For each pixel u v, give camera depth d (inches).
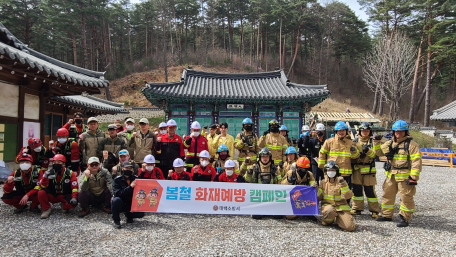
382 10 1446.9
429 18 1396.4
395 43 1392.7
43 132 424.8
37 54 465.7
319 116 1058.1
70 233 200.7
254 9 1868.8
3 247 173.5
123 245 180.4
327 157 268.5
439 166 720.3
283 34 2047.2
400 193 234.4
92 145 286.8
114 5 1859.0
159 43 2354.8
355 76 2123.5
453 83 1920.5
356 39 1934.1
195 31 2393.0
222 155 299.9
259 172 259.6
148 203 229.3
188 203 235.1
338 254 172.9
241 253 170.9
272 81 711.7
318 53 2229.3
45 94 425.7
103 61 1990.7
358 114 1085.1
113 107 841.5
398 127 235.8
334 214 222.4
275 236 202.2
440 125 1680.6
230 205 238.5
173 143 300.8
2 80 354.0
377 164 737.0
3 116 356.2
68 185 243.9
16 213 243.1
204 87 651.5
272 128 300.5
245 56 2202.3
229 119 625.3
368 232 215.3
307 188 243.6
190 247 178.7
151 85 594.9
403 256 171.8
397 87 1461.6
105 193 250.5
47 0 1491.1
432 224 237.9
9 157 365.7
